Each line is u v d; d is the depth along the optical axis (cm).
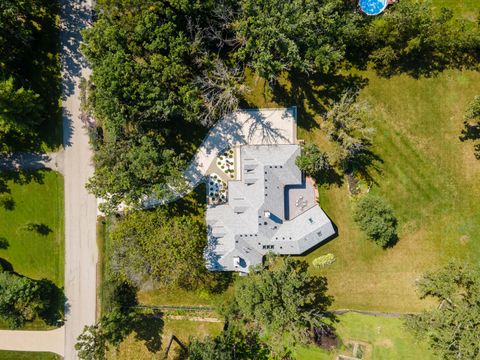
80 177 6900
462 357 5862
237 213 6600
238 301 6291
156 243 5997
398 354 6662
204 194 6800
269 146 6631
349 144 6272
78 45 6738
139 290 6938
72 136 6862
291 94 6700
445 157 6662
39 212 6981
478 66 6550
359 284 6775
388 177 6712
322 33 5859
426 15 5797
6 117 6134
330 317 6819
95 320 7006
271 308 6072
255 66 5856
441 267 6662
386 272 6750
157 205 6831
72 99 6819
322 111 6700
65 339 7069
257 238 6569
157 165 6053
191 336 6931
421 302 6694
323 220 6544
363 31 6059
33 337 7075
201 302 6906
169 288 6900
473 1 6494
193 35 6175
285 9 5525
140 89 5678
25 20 6612
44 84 6794
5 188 6988
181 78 6175
